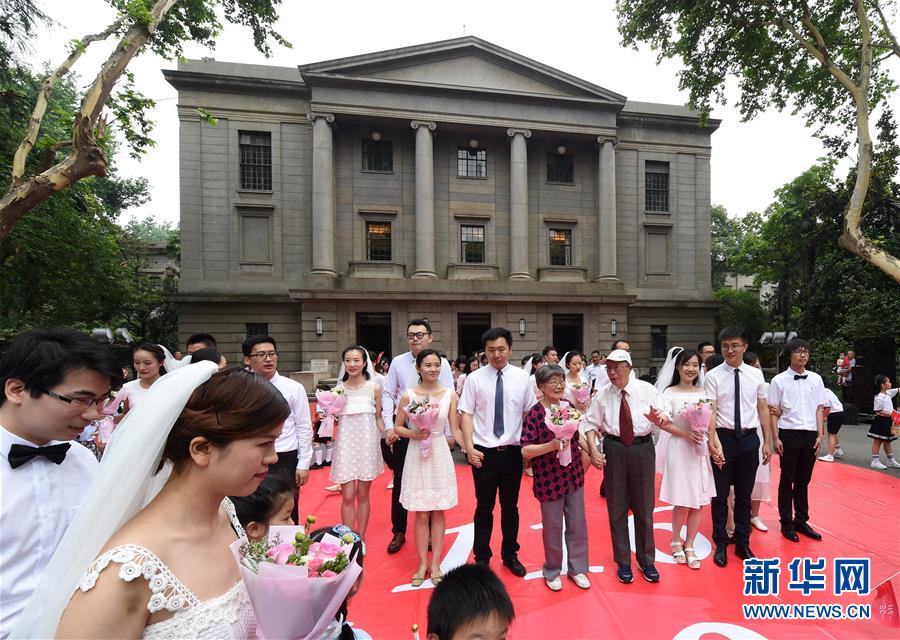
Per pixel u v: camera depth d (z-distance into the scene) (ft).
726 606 9.88
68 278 39.65
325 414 13.24
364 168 57.57
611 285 58.65
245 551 4.17
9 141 27.96
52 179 18.58
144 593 3.16
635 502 11.00
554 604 9.94
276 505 5.96
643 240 62.75
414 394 11.65
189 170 52.80
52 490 5.06
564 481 10.69
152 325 64.39
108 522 3.45
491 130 58.23
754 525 14.16
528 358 24.43
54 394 4.66
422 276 55.01
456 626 4.32
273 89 54.24
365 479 12.29
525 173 57.82
